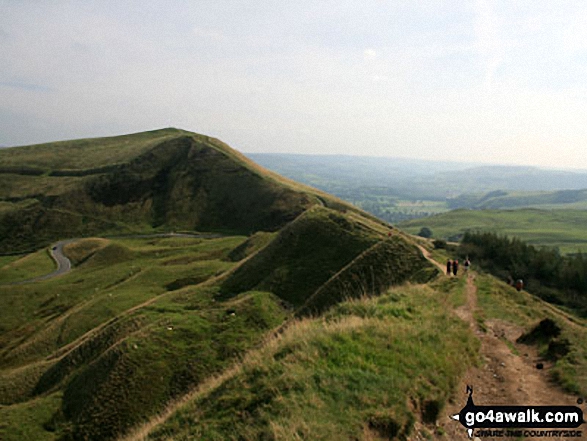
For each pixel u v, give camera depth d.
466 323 17.84
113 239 140.25
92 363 39.16
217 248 108.19
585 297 47.72
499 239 64.56
